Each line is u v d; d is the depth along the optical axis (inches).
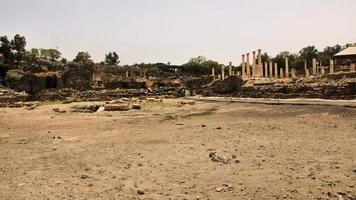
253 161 624.4
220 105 2058.3
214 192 467.2
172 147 797.2
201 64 5447.8
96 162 676.1
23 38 4896.7
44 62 4202.8
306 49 4584.2
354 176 504.7
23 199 475.2
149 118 1512.1
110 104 2178.9
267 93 2272.4
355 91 1726.1
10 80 3688.5
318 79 2146.9
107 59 6294.3
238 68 4350.4
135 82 3964.1
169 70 5556.1
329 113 1259.8
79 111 2039.9
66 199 466.0
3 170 642.2
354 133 857.5
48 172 614.2
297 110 1446.9
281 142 790.5
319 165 574.6
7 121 1614.2
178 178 540.4
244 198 438.3
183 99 2839.6
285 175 527.5
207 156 683.4
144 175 566.9
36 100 3161.9
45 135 1101.7
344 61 3006.9
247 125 1112.2
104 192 488.7
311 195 435.8
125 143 887.7
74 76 3794.3
